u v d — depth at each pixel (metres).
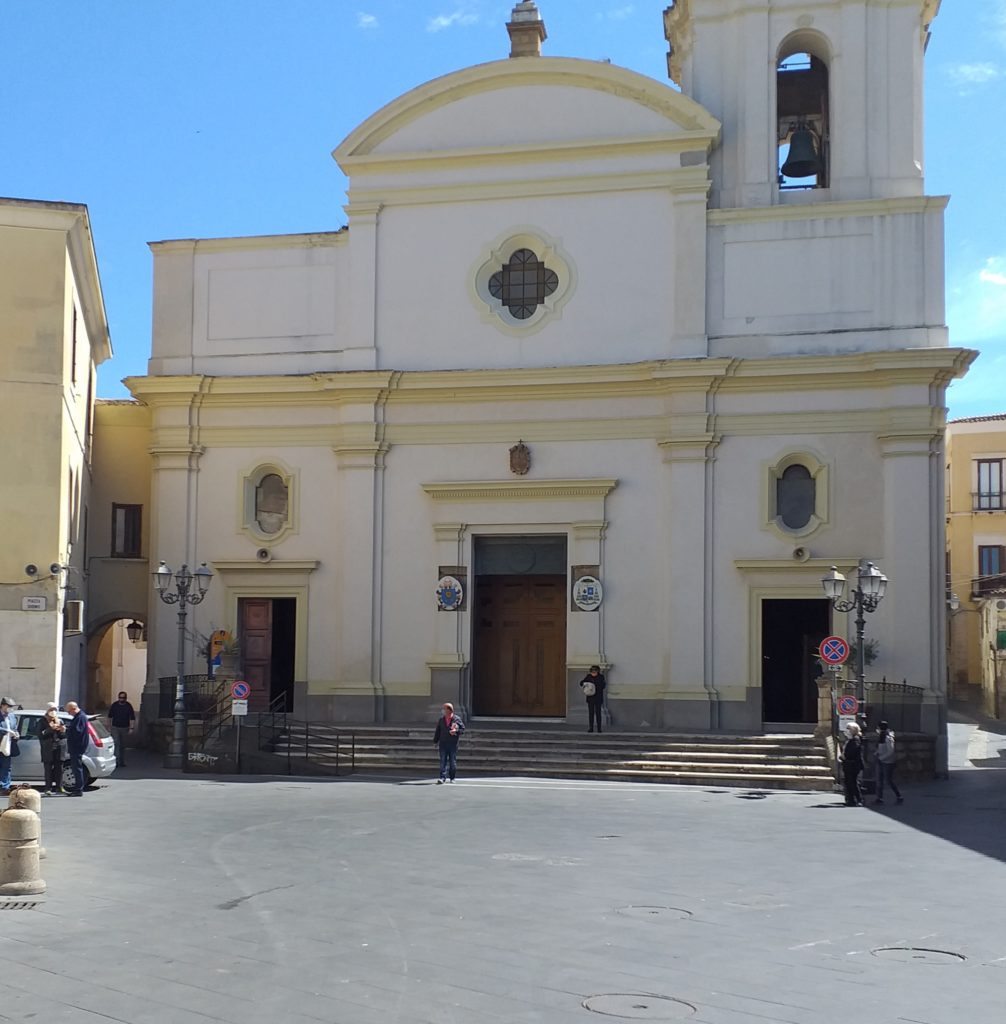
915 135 30.17
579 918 11.75
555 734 27.64
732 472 29.62
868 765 24.44
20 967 9.82
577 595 29.98
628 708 29.58
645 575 29.83
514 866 14.70
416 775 25.91
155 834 17.02
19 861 12.85
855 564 28.88
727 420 29.67
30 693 26.05
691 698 28.97
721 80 31.12
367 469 31.14
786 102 31.89
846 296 29.56
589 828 18.12
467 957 10.18
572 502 30.27
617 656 29.77
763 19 30.78
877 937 11.08
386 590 30.94
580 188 30.83
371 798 21.62
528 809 20.28
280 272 32.28
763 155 30.45
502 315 31.12
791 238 29.88
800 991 9.23
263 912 11.91
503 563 31.25
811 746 26.38
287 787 23.41
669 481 29.78
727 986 9.35
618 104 30.80
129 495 35.50
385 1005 8.80
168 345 32.53
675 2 32.50
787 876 14.27
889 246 29.47
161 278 32.75
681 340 30.02
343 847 15.99
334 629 31.14
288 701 31.72
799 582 29.09
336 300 31.97
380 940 10.77
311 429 31.73
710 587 29.44
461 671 30.33
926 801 23.00
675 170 30.30
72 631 28.14
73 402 28.86
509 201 31.25
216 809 19.84
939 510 28.67
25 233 26.78
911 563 28.45
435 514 30.91
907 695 27.97
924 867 15.06
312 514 31.59
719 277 30.17
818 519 29.08
